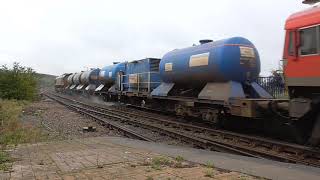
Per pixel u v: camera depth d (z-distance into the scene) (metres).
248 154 11.00
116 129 18.20
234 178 6.62
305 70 11.38
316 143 11.01
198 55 18.52
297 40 11.66
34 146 12.39
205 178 6.67
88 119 23.25
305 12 11.58
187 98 19.91
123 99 34.56
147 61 28.16
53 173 7.72
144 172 7.36
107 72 41.59
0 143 13.17
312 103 11.12
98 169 7.88
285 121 14.17
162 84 24.05
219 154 9.55
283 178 6.53
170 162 8.35
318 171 7.16
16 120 20.02
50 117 24.39
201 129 16.23
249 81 17.16
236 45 16.81
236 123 17.38
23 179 7.27
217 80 17.41
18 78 40.16
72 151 10.81
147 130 17.69
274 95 17.33
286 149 11.40
